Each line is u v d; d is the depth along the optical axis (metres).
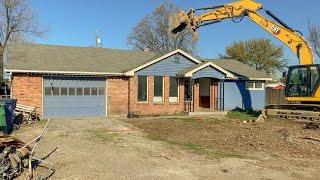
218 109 32.12
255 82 34.84
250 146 15.05
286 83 23.45
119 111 28.03
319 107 21.92
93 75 26.86
